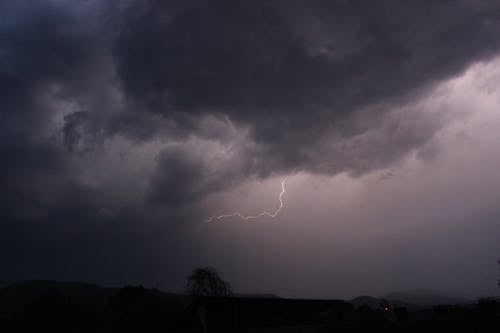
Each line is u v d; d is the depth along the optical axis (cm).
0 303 6581
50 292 4309
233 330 3478
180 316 3688
